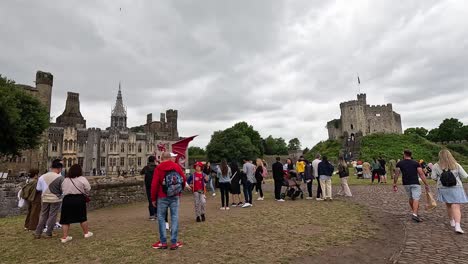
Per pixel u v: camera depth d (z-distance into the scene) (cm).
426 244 688
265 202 1485
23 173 5753
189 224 981
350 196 1638
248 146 8669
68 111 9450
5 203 1335
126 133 8269
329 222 958
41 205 930
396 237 770
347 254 645
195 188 1038
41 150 6331
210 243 738
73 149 7406
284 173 1625
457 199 784
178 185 700
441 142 10556
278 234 815
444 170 814
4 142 3231
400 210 1149
